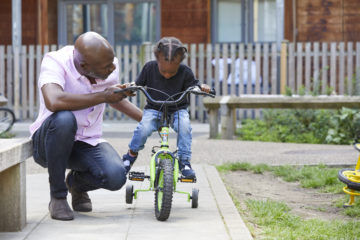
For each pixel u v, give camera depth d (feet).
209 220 17.13
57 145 16.28
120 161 17.35
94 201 20.02
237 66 53.72
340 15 55.83
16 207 15.71
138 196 20.89
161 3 57.41
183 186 22.59
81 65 16.43
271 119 43.65
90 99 16.17
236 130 42.93
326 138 38.47
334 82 50.85
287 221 17.67
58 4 60.03
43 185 23.13
